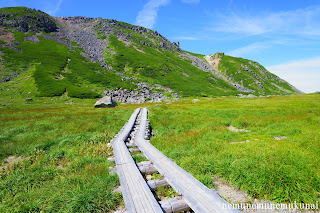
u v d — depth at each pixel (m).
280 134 11.41
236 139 10.69
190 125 15.56
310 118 15.88
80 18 198.38
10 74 66.62
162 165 6.48
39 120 19.22
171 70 125.25
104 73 89.38
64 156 8.77
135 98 67.50
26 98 50.75
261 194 4.80
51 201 4.86
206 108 31.27
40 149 9.71
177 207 4.34
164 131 14.36
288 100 44.44
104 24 189.25
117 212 4.52
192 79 122.06
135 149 9.65
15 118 21.05
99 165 7.20
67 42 125.44
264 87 153.00
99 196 4.80
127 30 192.38
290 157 6.12
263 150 7.35
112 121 18.42
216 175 6.07
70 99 54.59
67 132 13.29
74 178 6.03
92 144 10.53
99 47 138.00
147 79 102.19
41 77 64.56
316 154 7.07
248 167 5.80
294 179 4.86
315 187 4.67
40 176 6.53
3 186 5.80
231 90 119.12
